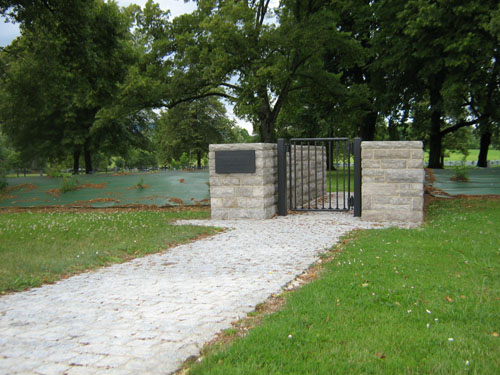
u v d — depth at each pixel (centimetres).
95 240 884
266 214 1167
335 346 344
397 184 1066
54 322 428
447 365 306
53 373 319
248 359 324
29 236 943
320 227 997
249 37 2175
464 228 898
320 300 460
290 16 2398
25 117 3033
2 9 1870
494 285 496
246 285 546
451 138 4784
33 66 2072
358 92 2531
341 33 2323
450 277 533
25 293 537
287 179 1333
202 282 567
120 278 600
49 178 1911
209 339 377
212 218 1198
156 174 1889
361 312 421
